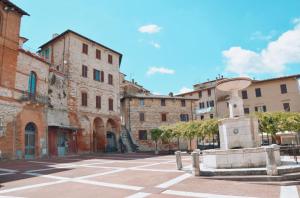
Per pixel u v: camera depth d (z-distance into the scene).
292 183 8.86
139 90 55.31
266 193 7.54
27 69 24.91
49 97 27.78
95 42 35.88
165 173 11.93
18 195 7.93
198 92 53.25
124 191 8.32
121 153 33.16
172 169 13.33
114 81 38.81
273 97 44.66
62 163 18.05
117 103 38.69
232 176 9.90
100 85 35.97
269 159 9.70
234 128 13.03
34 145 24.62
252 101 46.22
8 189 8.90
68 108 30.41
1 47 22.33
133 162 18.69
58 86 29.44
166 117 43.72
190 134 29.94
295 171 10.01
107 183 9.84
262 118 22.80
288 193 7.46
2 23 22.92
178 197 7.29
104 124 35.41
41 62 26.81
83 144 31.59
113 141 37.53
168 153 32.91
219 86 14.38
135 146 38.94
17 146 22.41
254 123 13.02
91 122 33.34
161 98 43.88
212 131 27.61
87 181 10.36
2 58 22.27
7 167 15.61
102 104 35.78
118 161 19.73
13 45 23.53
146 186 9.05
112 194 7.92
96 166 15.89
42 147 25.20
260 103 45.47
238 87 13.92
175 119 44.16
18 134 22.67
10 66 22.94
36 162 18.95
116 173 12.53
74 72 32.09
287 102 43.50
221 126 13.65
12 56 23.30
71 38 32.56
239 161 10.99
